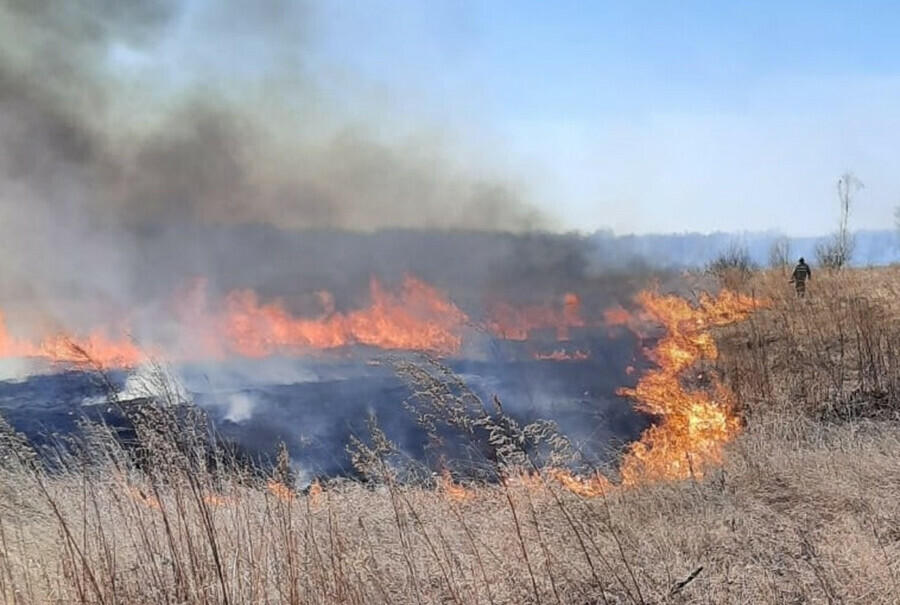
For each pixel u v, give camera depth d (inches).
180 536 195.9
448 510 241.6
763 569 217.3
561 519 240.4
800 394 593.9
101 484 218.5
